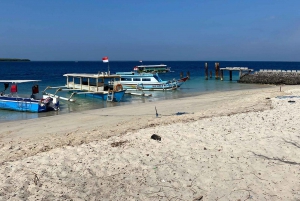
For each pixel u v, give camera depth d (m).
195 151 8.65
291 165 7.33
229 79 51.59
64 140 10.98
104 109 20.73
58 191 6.47
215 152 8.47
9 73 71.75
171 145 9.30
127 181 6.89
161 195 6.21
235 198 5.99
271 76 43.19
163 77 60.16
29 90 33.00
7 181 6.95
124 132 11.66
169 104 21.77
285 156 7.92
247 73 47.16
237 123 11.70
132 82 34.84
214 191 6.30
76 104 24.41
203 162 7.79
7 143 11.40
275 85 40.69
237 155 8.15
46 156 8.68
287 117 12.25
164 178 6.98
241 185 6.49
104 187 6.63
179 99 25.48
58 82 45.16
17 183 6.85
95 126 14.43
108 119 16.41
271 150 8.39
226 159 7.91
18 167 7.84
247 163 7.58
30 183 6.86
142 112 18.44
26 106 20.75
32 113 20.33
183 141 9.66
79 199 6.11
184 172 7.25
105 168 7.66
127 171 7.44
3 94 24.08
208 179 6.83
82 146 9.58
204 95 28.30
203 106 19.70
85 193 6.36
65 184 6.80
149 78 34.97
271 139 9.35
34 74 67.81
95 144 9.78
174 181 6.82
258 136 9.75
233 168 7.32
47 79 51.53
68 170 7.58
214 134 10.29
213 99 23.70
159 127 11.81
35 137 12.40
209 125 11.60
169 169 7.45
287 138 9.37
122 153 8.72
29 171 7.55
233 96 25.25
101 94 27.03
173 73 73.62
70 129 13.99
